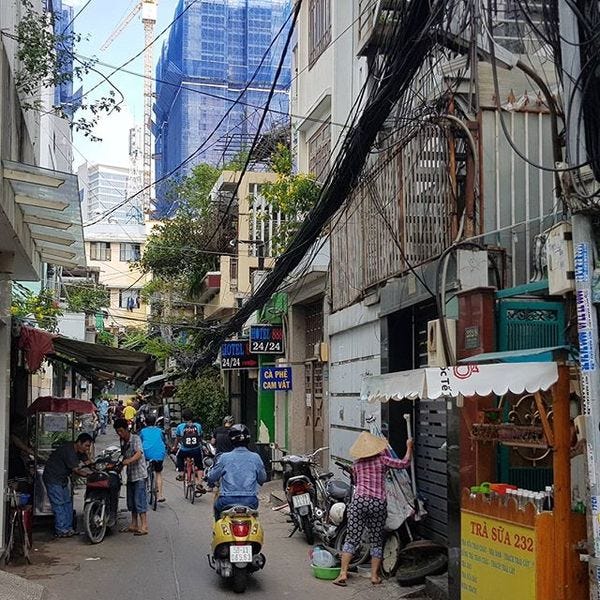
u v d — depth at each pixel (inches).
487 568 225.1
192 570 350.6
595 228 196.2
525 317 274.5
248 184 885.8
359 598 301.3
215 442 651.5
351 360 496.1
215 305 1045.2
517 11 271.7
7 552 358.0
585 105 190.5
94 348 491.5
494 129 313.7
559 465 201.3
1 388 356.2
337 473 522.6
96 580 329.4
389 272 397.7
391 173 382.9
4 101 299.6
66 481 431.5
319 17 658.2
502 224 309.7
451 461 279.1
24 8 431.8
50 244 400.5
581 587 199.2
